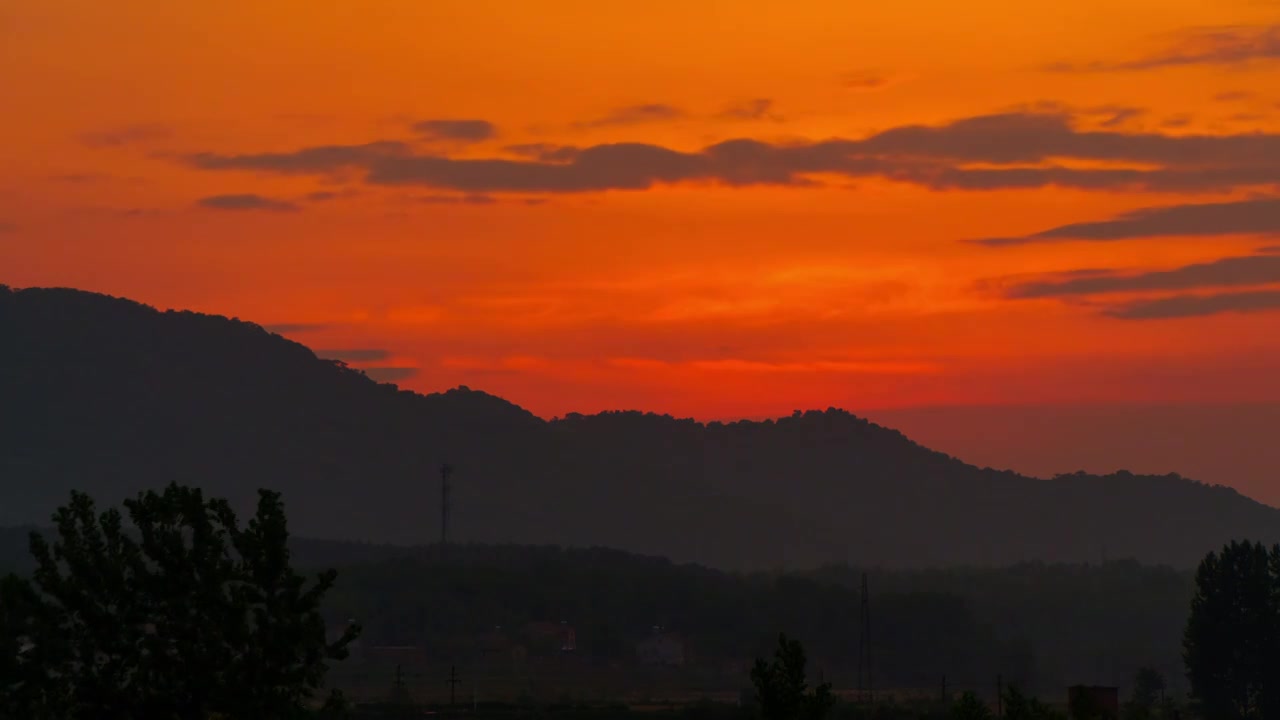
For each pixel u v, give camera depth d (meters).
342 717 161.12
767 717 156.88
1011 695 195.38
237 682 150.25
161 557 154.38
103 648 151.75
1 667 148.50
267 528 155.38
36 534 154.75
